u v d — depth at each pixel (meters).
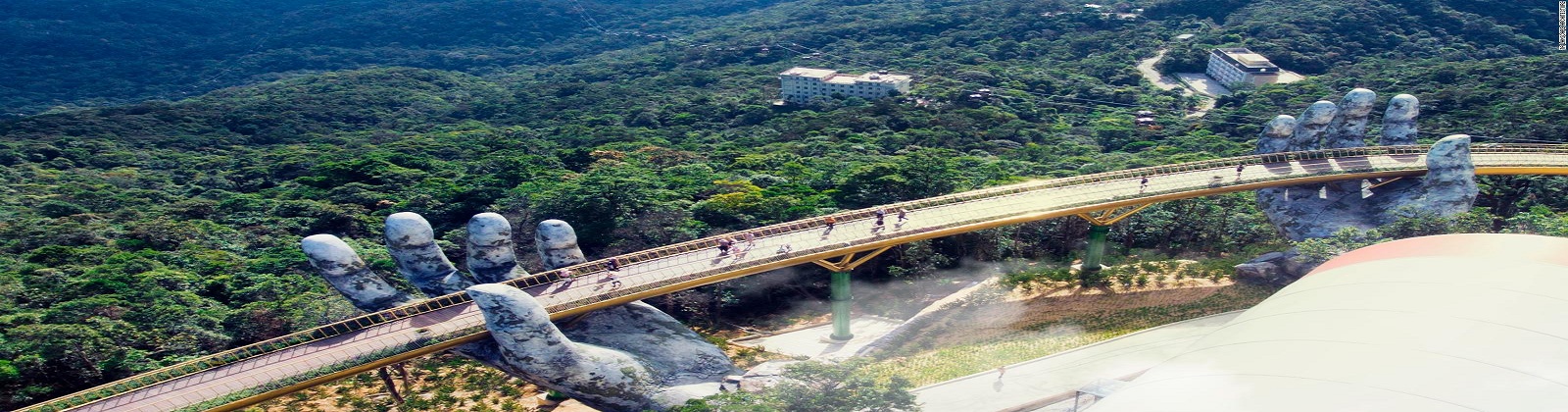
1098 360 69.50
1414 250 57.12
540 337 59.34
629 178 121.88
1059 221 104.75
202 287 87.44
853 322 90.50
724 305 96.25
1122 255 101.69
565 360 60.12
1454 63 192.62
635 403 62.41
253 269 95.88
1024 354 72.94
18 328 69.62
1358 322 46.88
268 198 136.50
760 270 71.62
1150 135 174.75
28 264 94.06
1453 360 41.88
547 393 69.12
